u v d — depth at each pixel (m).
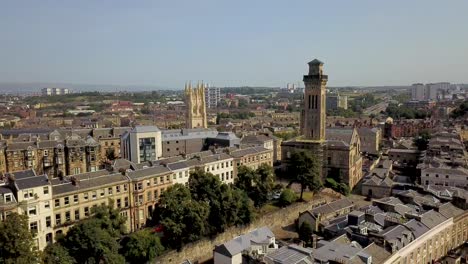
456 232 103.38
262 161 169.00
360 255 74.06
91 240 79.50
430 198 112.19
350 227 91.06
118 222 92.62
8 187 90.75
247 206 112.31
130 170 116.75
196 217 96.69
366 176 168.75
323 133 171.38
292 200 132.38
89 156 162.00
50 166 154.12
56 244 80.94
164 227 96.62
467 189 134.75
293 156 142.00
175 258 94.75
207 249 102.75
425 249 90.19
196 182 110.06
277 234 114.62
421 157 184.50
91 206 103.12
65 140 162.75
